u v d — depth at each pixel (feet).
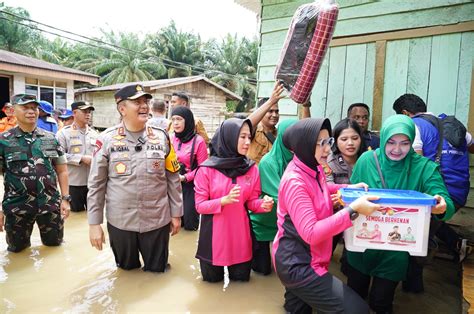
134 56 109.29
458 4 12.29
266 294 9.34
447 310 8.83
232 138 9.46
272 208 9.40
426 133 9.75
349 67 14.80
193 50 122.11
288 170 7.63
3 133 11.75
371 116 14.35
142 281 10.02
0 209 11.85
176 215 10.82
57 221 12.55
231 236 9.58
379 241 6.93
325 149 7.34
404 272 7.99
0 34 101.55
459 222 12.61
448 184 10.02
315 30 9.41
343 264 10.68
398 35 13.52
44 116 22.00
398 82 13.66
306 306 8.19
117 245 10.43
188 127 14.75
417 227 6.78
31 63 41.16
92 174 10.14
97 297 9.07
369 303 8.50
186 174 14.38
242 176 9.68
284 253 7.47
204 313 8.38
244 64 121.90
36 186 11.84
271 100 10.69
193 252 12.39
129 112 9.89
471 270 9.54
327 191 7.80
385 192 7.51
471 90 12.09
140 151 10.15
